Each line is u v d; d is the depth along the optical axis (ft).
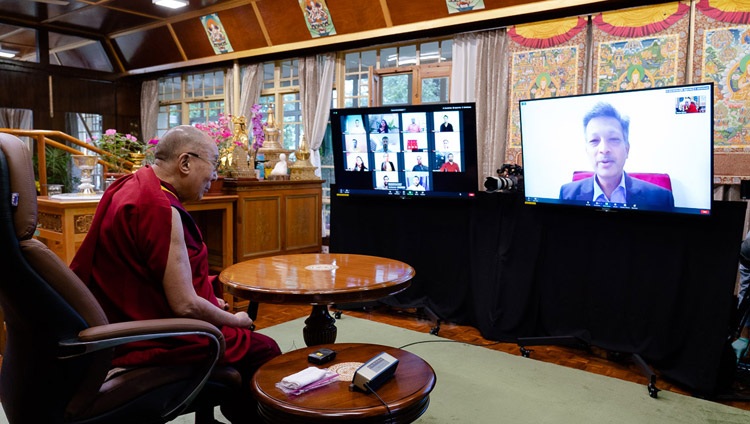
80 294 4.37
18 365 4.46
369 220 14.26
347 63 22.30
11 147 4.11
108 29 28.04
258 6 21.94
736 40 13.14
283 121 24.84
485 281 12.16
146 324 4.64
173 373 5.24
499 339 11.66
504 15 16.30
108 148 13.08
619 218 10.28
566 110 10.17
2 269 3.95
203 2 22.72
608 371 9.95
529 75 16.39
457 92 18.31
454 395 8.58
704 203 8.74
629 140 9.42
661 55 14.20
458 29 17.90
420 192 12.99
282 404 4.78
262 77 24.91
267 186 15.52
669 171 9.04
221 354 5.26
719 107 13.47
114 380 4.96
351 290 7.00
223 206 13.91
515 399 8.46
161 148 5.85
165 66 28.07
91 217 10.52
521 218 11.62
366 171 13.57
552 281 11.28
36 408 4.47
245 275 7.82
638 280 10.04
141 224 5.28
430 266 13.46
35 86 27.63
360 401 4.84
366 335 11.80
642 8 14.37
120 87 30.81
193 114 29.04
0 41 27.84
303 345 10.99
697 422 7.79
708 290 9.09
